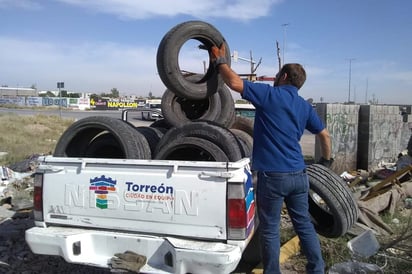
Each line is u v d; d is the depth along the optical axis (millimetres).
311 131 4297
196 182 3629
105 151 4797
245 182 3633
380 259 5094
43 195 4129
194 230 3645
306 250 4062
